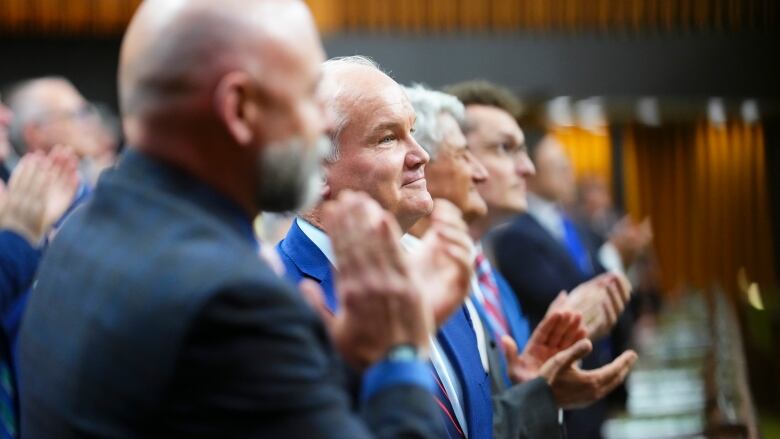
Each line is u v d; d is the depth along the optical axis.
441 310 1.24
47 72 9.12
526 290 3.83
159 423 1.06
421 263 1.26
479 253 2.80
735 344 5.00
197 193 1.16
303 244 1.90
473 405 1.99
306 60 1.18
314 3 9.48
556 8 9.91
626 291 2.41
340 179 1.92
